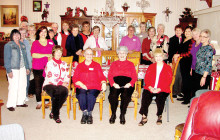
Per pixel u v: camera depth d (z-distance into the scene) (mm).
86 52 3156
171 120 3342
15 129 1355
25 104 3834
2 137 1301
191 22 6973
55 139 2664
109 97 3156
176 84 4328
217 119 1318
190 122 1542
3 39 8352
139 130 2963
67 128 2990
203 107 1385
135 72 3283
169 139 2709
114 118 3180
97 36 4809
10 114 3453
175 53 4223
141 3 7598
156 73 3148
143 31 5551
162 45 4402
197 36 3699
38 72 3625
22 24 4645
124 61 3309
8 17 8219
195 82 3602
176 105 4086
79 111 3674
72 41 4535
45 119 3297
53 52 3229
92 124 3139
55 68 3207
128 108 3887
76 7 7223
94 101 3100
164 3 7637
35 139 2652
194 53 3750
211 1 6410
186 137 1535
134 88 3422
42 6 7695
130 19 7090
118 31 7062
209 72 3400
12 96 3592
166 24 7723
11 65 3500
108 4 7559
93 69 3195
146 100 3102
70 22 7102
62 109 3758
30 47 3971
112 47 7141
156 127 3072
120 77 3221
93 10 7609
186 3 7641
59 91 3064
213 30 6203
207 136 1369
